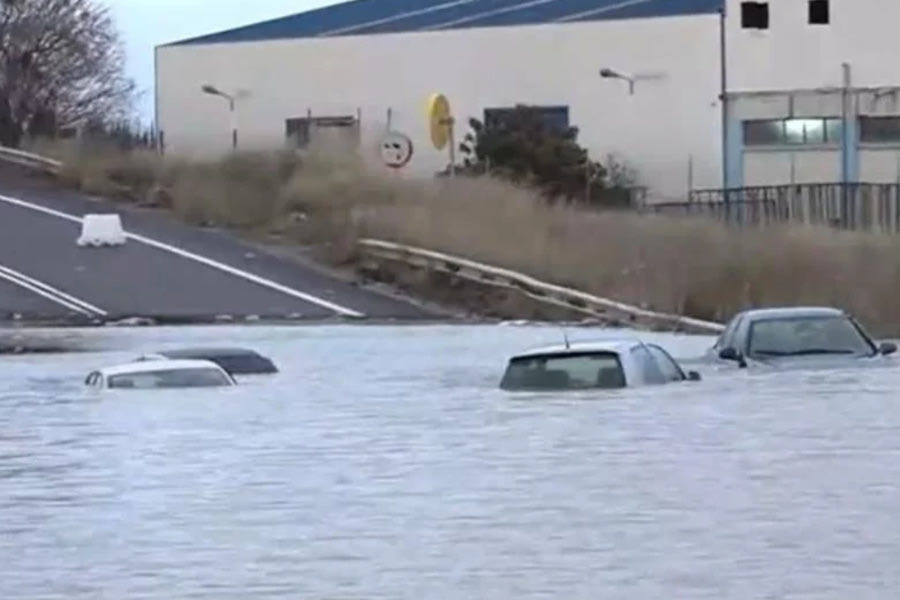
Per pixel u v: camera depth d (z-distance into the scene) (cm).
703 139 15962
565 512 3362
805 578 2717
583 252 11112
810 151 15688
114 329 9612
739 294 10206
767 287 10219
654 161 16125
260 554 3016
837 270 10231
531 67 16525
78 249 12219
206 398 5919
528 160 14962
